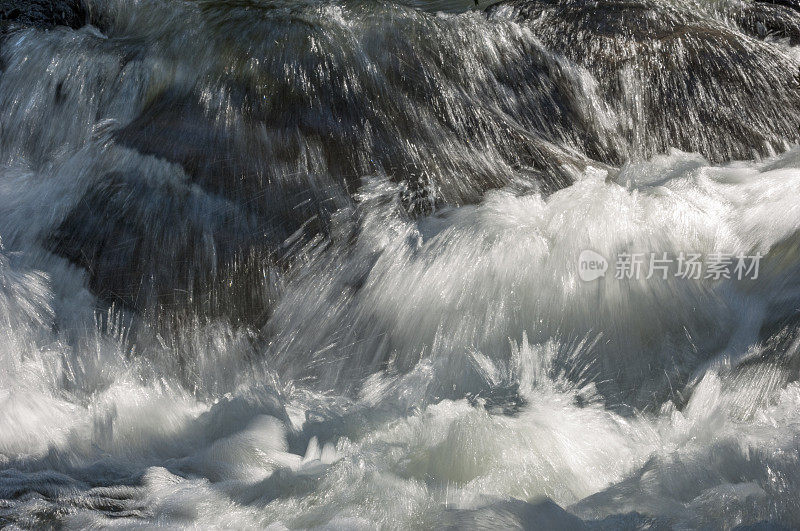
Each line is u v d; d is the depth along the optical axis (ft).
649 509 8.65
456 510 8.61
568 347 11.53
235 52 15.33
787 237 12.34
